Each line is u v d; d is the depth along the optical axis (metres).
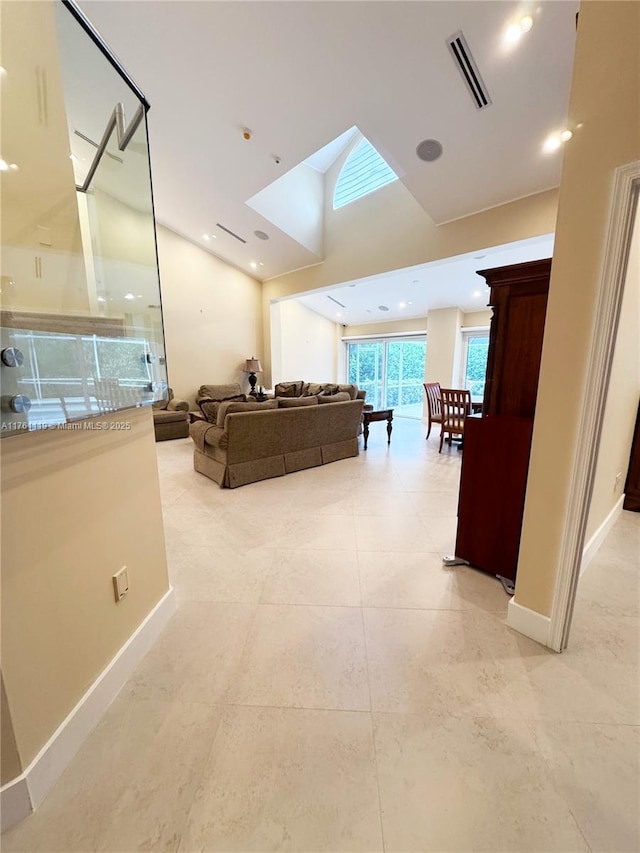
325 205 5.22
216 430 3.45
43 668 0.98
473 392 7.04
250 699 1.25
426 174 3.17
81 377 1.15
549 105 2.36
